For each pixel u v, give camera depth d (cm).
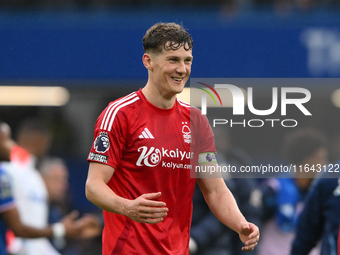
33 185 1496
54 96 3331
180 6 3719
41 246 1579
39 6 3609
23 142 1925
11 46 2953
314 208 1141
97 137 897
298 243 1177
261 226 1502
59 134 3334
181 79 909
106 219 947
